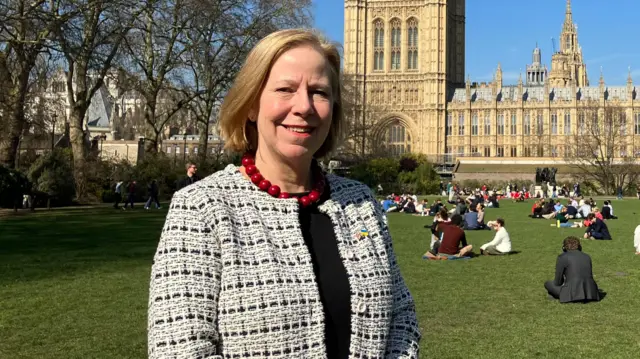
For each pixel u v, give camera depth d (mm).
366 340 3143
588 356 9484
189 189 3166
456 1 151500
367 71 138250
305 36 3352
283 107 3242
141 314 11492
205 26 47406
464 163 127812
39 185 43938
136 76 49312
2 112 40094
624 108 138875
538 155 139875
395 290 3566
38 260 17969
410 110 136875
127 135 123125
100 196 50500
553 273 17672
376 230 3551
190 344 2785
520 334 10781
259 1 50688
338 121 3855
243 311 2889
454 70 151000
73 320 11000
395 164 96438
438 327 11266
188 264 2922
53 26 34562
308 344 2947
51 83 54781
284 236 3150
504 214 47719
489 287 15375
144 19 47250
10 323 10719
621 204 62781
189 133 138250
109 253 19781
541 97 145000
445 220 22000
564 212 36438
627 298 13969
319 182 3549
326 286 3146
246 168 3348
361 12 137875
